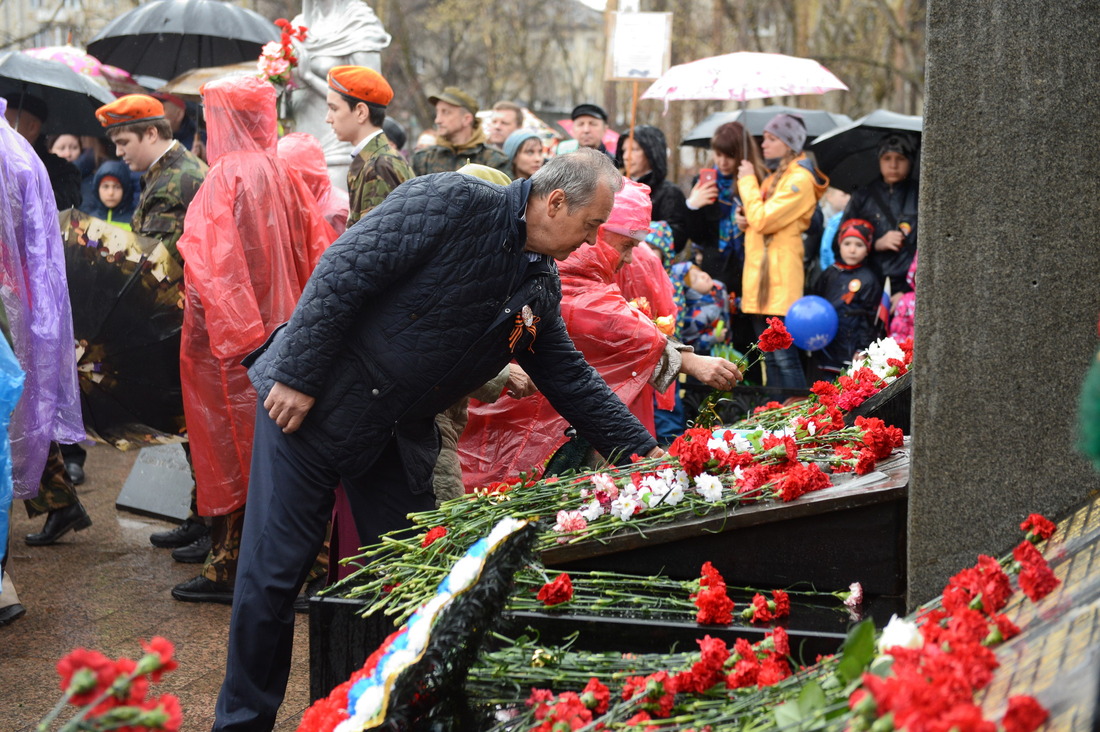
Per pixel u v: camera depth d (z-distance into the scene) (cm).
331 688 271
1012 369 235
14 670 388
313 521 306
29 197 426
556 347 327
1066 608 174
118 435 507
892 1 1855
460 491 387
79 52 910
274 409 294
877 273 668
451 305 292
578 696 211
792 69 805
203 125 841
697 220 703
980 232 233
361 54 706
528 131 711
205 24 857
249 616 299
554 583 256
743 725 187
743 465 296
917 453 244
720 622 249
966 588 200
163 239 500
